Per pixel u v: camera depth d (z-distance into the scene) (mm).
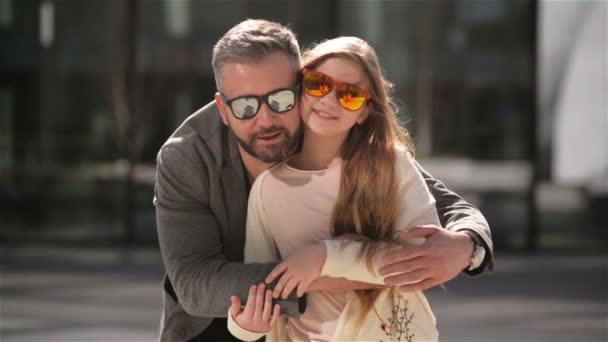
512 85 9727
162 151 2607
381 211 2453
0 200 10367
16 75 10164
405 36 9594
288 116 2439
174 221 2564
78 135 10180
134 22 9977
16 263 9484
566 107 9836
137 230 10305
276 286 2342
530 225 10023
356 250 2365
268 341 2592
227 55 2422
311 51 2480
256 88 2402
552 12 9789
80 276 8828
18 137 10242
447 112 9602
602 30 9805
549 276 9055
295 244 2525
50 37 10117
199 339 2816
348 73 2408
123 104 10062
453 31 9609
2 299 7648
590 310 7410
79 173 10258
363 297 2463
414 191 2484
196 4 9836
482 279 8883
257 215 2555
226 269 2434
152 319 6910
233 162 2598
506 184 9844
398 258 2328
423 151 9594
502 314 7227
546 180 9930
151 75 9984
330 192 2496
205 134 2609
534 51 9758
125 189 10242
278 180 2527
